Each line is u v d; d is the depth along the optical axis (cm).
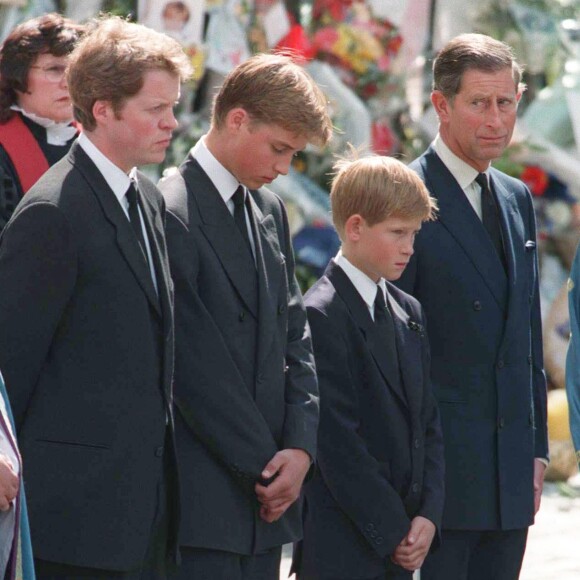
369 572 1447
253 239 1361
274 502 1296
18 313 1158
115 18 1252
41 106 1540
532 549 2288
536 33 2800
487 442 1538
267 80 1311
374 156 1491
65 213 1176
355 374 1464
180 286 1295
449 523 1523
